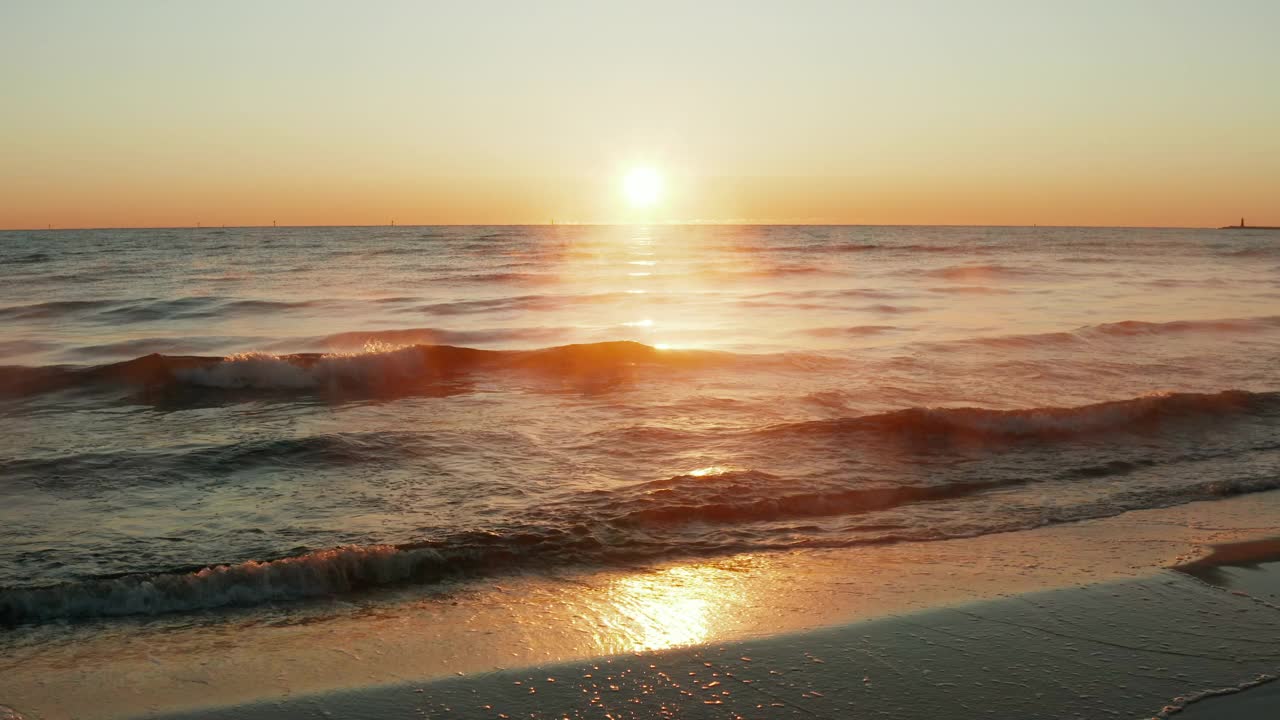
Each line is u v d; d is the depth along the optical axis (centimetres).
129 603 535
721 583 577
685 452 888
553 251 6469
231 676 447
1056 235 13212
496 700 421
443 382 1309
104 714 408
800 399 1160
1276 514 725
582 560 616
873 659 464
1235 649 475
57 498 740
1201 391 1220
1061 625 505
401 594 562
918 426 962
